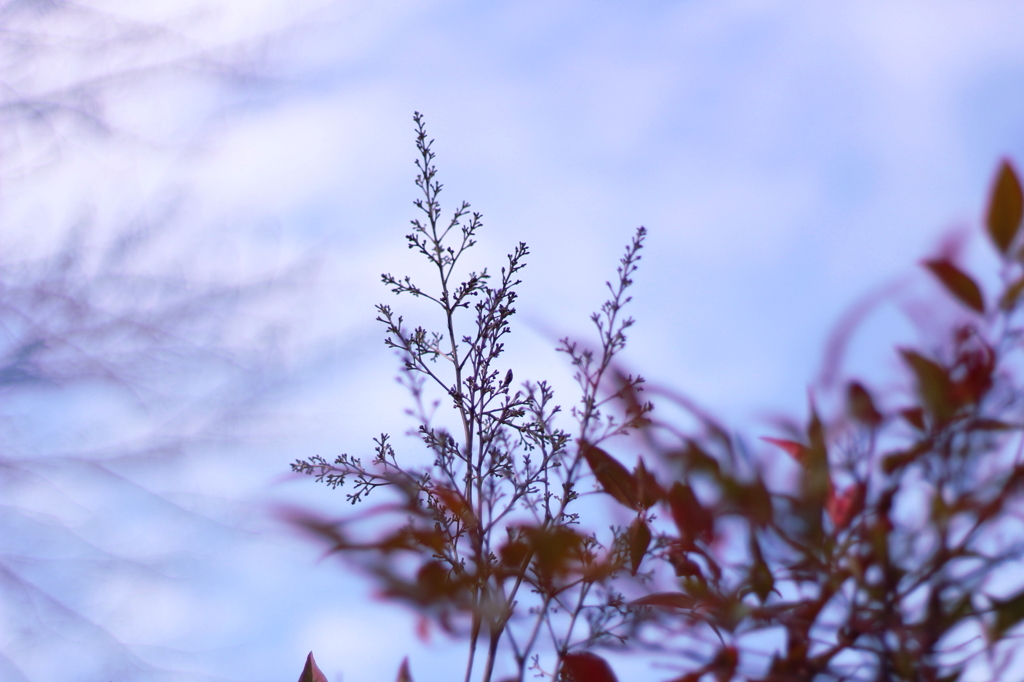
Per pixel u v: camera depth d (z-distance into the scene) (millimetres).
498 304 2094
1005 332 1978
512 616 2043
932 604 1949
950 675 1938
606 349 2074
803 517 1993
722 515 2016
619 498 2053
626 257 2102
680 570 2016
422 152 2139
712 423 2043
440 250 2115
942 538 1953
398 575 2035
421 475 2062
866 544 1971
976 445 1966
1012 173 1998
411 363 2104
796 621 1973
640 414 2053
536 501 2061
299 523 2033
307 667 2092
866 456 1991
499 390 2070
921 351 1981
